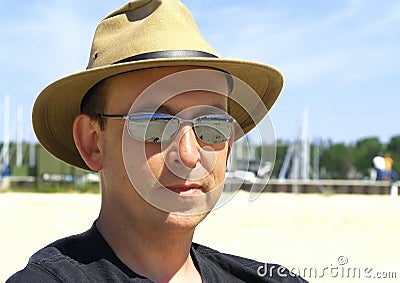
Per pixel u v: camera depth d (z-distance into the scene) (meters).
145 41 2.15
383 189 27.78
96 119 2.26
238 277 2.53
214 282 2.41
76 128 2.31
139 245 2.22
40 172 26.75
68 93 2.33
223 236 12.20
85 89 2.30
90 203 19.20
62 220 14.30
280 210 17.17
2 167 34.91
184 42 2.18
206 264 2.44
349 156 61.94
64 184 26.47
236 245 11.06
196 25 2.40
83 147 2.31
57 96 2.36
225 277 2.49
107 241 2.24
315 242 11.55
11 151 43.50
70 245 2.21
